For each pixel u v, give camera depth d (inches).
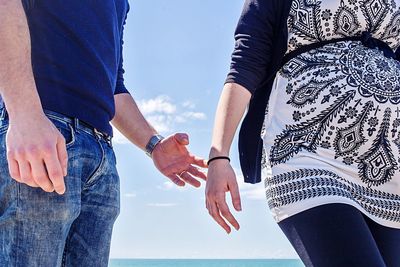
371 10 100.3
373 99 95.4
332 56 98.2
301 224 89.9
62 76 79.2
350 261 83.8
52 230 73.9
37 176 67.5
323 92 96.0
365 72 97.2
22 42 69.9
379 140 95.6
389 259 94.8
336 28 99.7
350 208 88.8
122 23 99.0
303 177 92.8
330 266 84.7
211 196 97.7
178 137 108.7
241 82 102.1
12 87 68.7
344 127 94.8
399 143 97.3
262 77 104.6
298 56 100.6
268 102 103.3
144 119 110.7
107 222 87.5
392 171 96.2
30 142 67.2
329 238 86.2
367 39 100.2
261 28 104.1
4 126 73.6
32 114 68.6
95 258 86.5
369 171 95.3
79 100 79.9
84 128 80.4
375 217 93.9
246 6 107.2
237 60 103.7
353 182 94.3
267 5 104.1
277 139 98.0
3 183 72.8
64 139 71.1
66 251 85.5
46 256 73.6
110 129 86.0
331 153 94.5
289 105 98.2
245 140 105.8
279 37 102.5
